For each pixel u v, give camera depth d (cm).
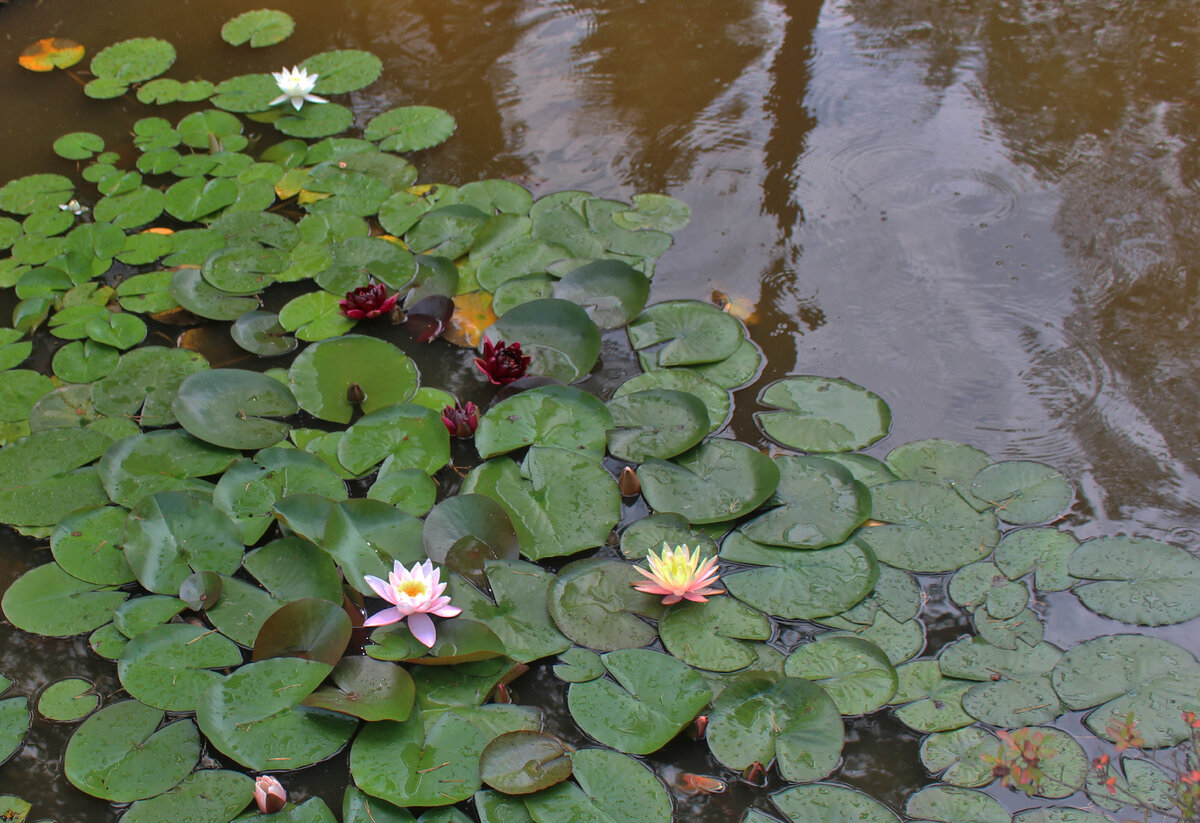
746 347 271
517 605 204
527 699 191
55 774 179
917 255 301
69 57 400
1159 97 361
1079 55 387
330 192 330
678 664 193
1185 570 206
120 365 266
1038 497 225
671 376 262
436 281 294
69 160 348
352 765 173
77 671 197
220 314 284
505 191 329
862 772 176
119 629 199
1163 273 288
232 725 179
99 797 173
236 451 242
